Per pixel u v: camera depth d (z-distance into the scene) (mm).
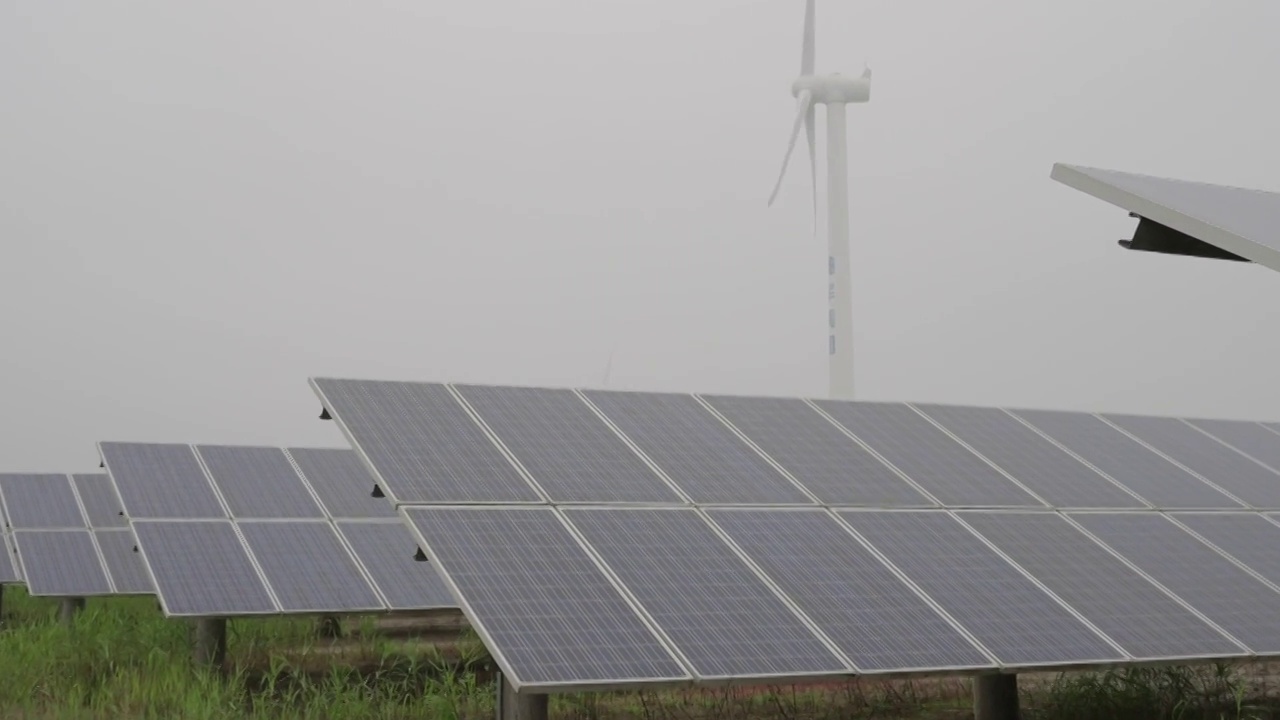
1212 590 12086
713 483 12305
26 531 24453
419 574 17500
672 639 9508
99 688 15148
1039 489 13852
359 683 15500
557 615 9570
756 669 9328
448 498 10961
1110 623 11031
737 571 10664
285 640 20188
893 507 12547
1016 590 11297
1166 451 16172
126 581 22828
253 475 19641
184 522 17688
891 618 10391
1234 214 10555
